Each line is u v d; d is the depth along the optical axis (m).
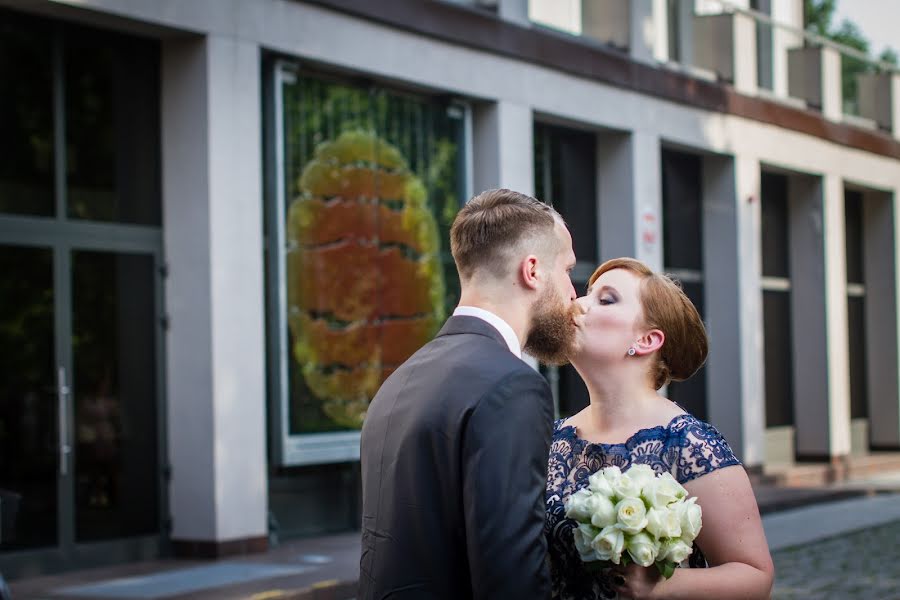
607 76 15.27
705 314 18.12
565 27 15.23
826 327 20.16
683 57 17.58
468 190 13.46
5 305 9.61
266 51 11.21
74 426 9.99
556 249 2.94
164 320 10.70
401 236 12.66
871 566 10.60
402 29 12.38
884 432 22.55
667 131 16.50
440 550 2.66
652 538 2.82
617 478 2.88
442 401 2.71
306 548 11.05
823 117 20.16
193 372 10.59
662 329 3.16
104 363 10.25
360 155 12.23
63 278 9.98
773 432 19.77
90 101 10.31
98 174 10.35
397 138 12.72
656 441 3.07
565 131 15.63
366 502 2.84
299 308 11.58
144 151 10.72
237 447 10.65
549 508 3.12
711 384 18.08
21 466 9.63
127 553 10.31
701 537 3.00
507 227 2.90
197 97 10.63
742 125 18.09
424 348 2.92
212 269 10.54
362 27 11.95
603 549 2.81
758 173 18.45
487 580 2.55
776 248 20.27
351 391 12.03
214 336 10.51
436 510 2.67
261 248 10.96
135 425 10.45
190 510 10.56
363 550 2.82
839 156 20.66
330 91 11.98
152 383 10.60
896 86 22.95
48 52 10.04
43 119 9.98
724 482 2.99
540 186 15.23
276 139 11.35
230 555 10.54
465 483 2.62
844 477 19.47
